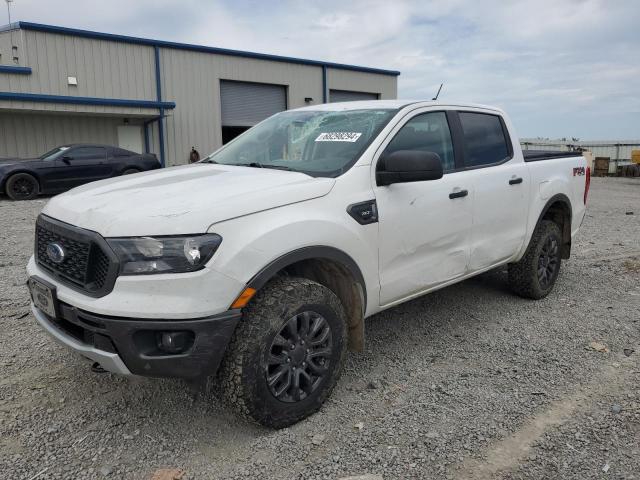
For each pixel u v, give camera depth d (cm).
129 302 257
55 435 296
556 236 537
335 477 263
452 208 404
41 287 301
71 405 327
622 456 279
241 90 2470
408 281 375
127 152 1541
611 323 477
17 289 545
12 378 359
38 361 384
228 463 273
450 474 265
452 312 502
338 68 2786
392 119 382
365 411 324
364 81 2917
